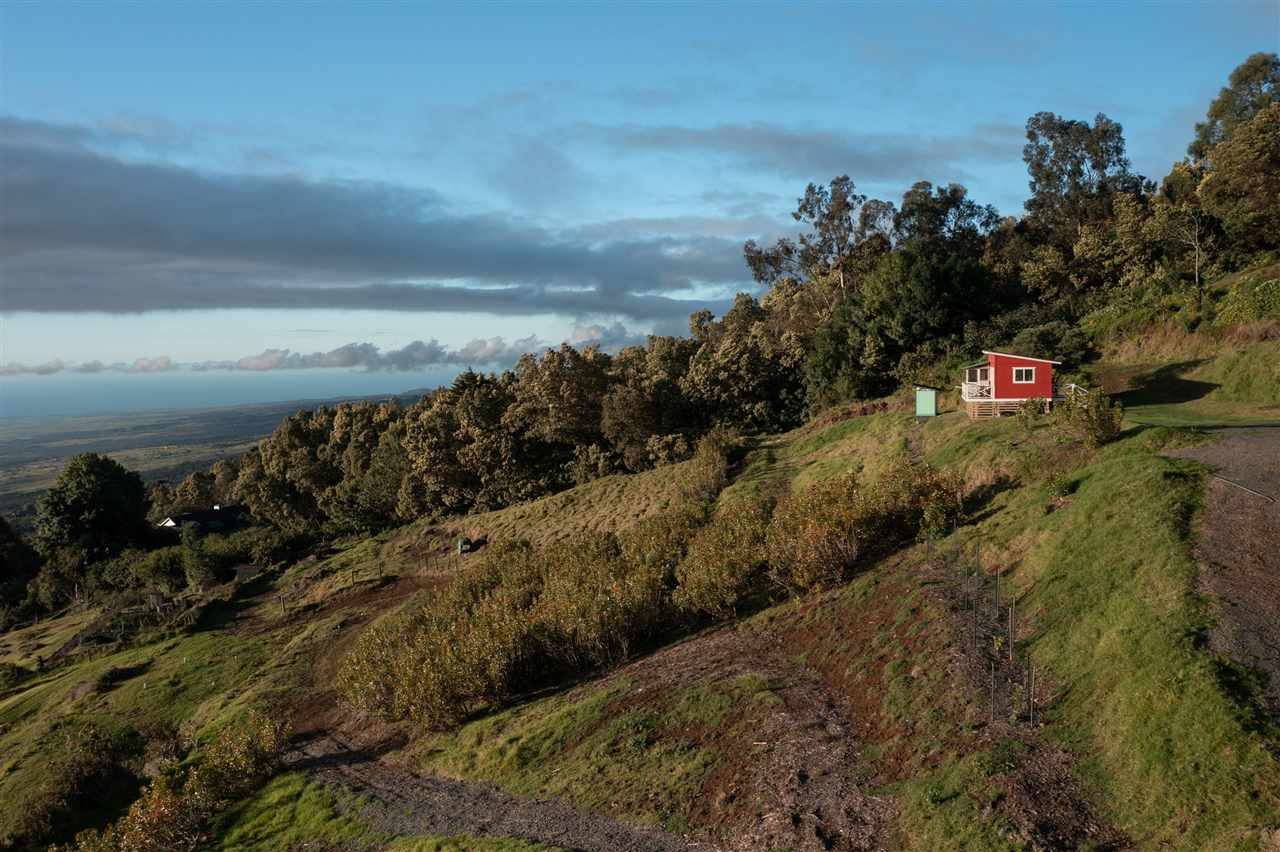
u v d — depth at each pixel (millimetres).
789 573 27422
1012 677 16656
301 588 59938
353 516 78438
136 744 35406
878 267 62844
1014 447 30078
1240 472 20516
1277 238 50406
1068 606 17922
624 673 25562
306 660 42219
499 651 27016
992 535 23750
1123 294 53500
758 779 16812
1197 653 13688
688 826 16234
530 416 70188
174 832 24094
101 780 31438
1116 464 23156
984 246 74875
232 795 26719
